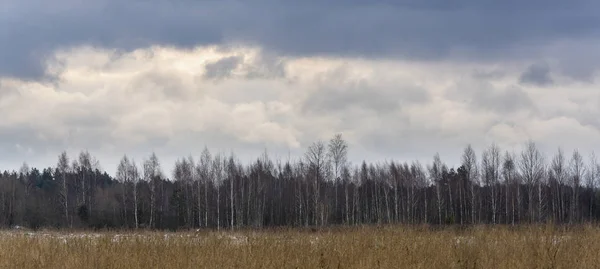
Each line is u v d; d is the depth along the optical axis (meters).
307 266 14.38
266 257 14.92
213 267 14.50
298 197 57.41
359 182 63.03
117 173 59.97
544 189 58.12
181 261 14.95
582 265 14.12
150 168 60.28
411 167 62.81
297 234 19.45
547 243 15.73
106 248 16.53
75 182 61.97
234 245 16.80
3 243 17.64
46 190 73.81
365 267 14.22
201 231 22.03
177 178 60.66
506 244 16.05
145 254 15.62
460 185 58.28
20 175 76.19
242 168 60.62
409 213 57.41
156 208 58.50
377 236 17.36
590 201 57.84
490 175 58.44
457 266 14.41
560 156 57.91
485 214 57.50
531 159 81.00
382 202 60.50
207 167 57.78
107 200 61.28
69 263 15.30
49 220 56.03
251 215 56.69
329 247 15.91
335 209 56.88
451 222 50.84
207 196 56.34
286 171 63.66
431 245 16.05
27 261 15.70
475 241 16.61
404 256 14.90
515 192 58.38
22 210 58.53
